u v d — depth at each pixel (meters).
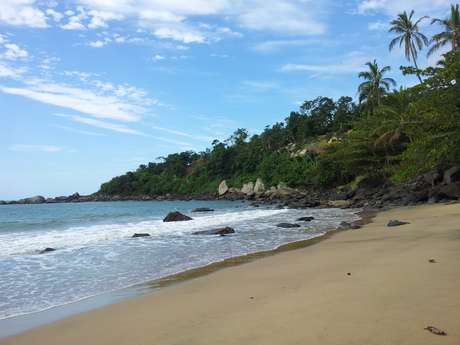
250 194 79.56
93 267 12.41
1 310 8.09
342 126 82.44
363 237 15.13
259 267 10.79
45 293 9.39
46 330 6.64
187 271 11.26
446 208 23.95
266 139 100.19
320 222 24.25
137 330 6.19
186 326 6.11
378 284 7.36
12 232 23.95
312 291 7.38
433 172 35.34
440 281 7.16
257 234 19.31
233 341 5.22
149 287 9.49
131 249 15.80
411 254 10.23
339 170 61.03
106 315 7.24
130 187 128.88
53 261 13.51
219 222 26.97
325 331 5.21
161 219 33.44
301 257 11.80
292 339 5.06
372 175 50.59
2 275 11.41
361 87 60.03
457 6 44.41
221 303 7.29
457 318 5.25
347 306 6.17
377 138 48.44
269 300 7.10
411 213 23.92
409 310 5.70
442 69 17.36
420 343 4.59
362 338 4.86
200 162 127.12
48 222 32.03
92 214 45.91
